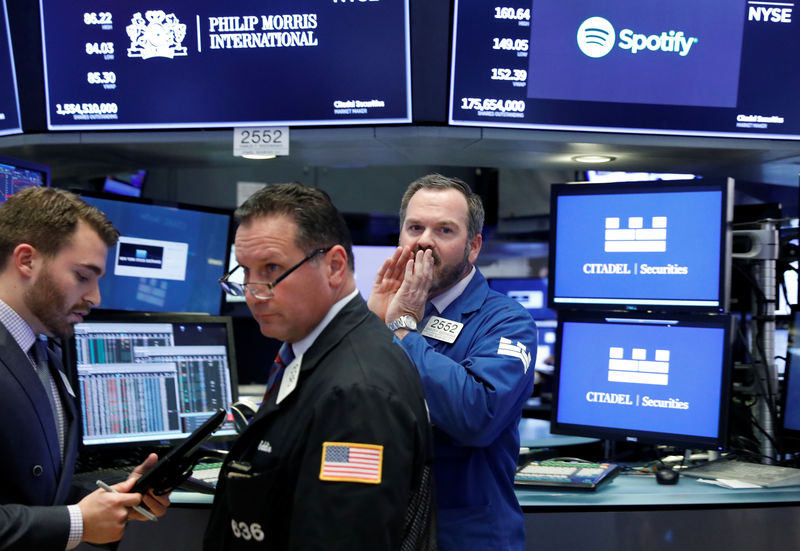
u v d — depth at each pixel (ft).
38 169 7.65
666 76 8.37
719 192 7.50
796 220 8.02
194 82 8.49
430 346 5.78
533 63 8.23
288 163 10.35
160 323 7.58
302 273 4.09
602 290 8.02
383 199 17.33
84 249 5.04
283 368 4.35
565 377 8.05
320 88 8.33
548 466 7.38
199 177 16.16
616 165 10.19
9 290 5.00
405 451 3.77
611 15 8.20
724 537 6.46
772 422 8.16
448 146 8.93
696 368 7.46
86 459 7.13
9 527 4.50
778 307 9.07
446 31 8.10
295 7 8.18
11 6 8.59
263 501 3.89
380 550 3.59
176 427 7.45
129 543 6.49
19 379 4.90
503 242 14.49
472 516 5.62
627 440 7.69
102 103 8.68
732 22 8.29
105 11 8.45
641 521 6.40
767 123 8.57
